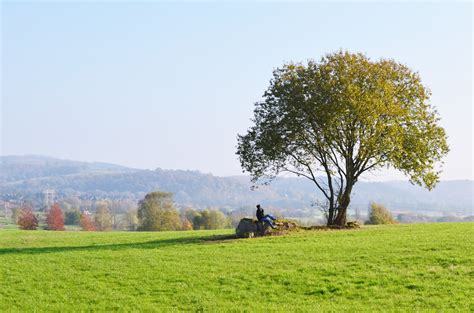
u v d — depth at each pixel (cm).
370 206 10888
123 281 2945
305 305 2366
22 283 2984
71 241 4969
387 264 2981
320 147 5375
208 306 2427
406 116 5156
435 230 4488
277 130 5303
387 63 5428
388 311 2192
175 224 13188
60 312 2452
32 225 15050
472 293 2352
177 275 3020
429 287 2494
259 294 2588
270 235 4606
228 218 15875
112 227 19038
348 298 2445
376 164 5331
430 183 5316
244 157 5541
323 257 3291
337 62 5269
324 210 5634
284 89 5322
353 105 4909
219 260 3388
